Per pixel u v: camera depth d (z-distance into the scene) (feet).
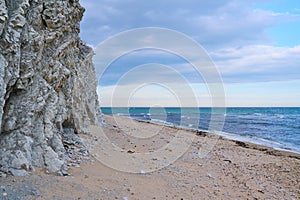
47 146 20.22
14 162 16.89
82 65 41.04
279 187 28.37
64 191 16.16
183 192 21.77
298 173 35.70
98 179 20.13
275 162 42.29
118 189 18.98
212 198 21.63
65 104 28.73
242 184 27.55
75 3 30.63
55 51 24.17
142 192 19.62
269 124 127.75
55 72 23.86
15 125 18.20
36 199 14.33
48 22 22.63
